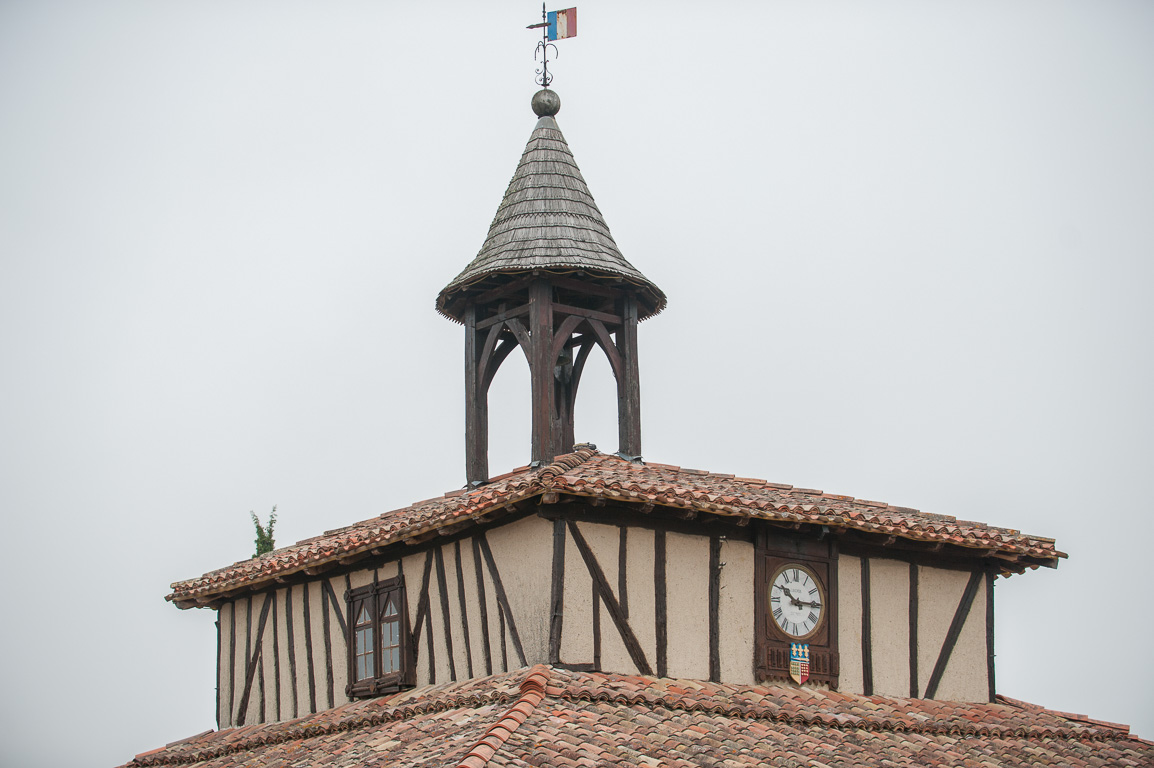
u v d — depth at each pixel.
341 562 21.39
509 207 22.88
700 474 21.31
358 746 18.31
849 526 19.81
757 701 18.56
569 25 24.17
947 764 18.45
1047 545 21.25
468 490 21.95
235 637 24.06
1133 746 20.77
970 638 21.31
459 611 19.92
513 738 16.00
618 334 22.53
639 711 17.52
